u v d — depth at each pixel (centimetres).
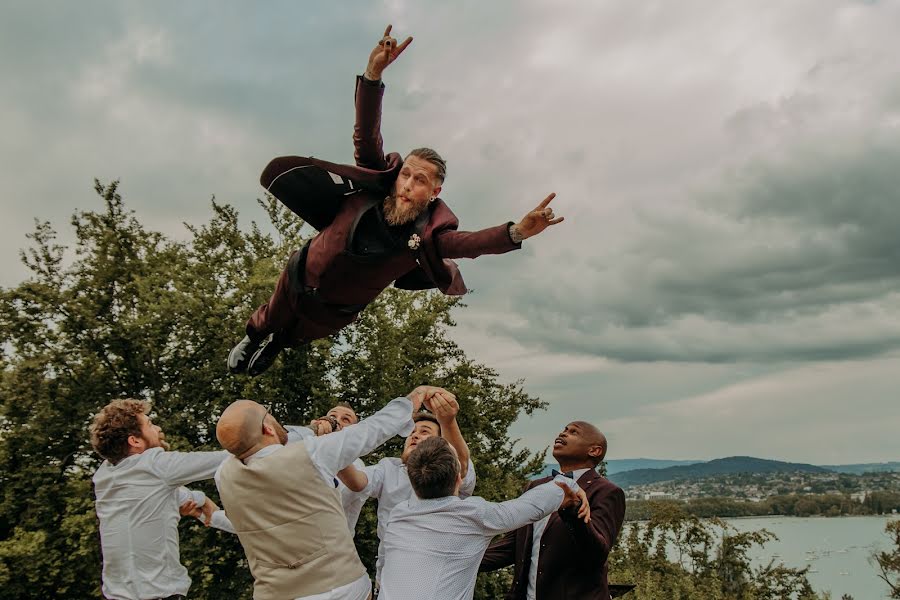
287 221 2523
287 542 346
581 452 530
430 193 386
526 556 504
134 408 441
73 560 1873
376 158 396
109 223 2322
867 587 6631
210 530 1988
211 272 2423
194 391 2252
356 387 2481
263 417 371
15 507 1988
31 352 2145
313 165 395
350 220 397
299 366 2297
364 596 361
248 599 2030
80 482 1912
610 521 489
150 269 2311
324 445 362
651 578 2428
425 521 379
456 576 374
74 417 2127
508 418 2656
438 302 2612
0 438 2053
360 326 2492
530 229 336
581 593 471
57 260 2258
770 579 3052
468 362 2653
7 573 1769
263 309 473
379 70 368
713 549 3039
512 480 2422
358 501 495
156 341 2206
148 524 423
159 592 422
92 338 2169
